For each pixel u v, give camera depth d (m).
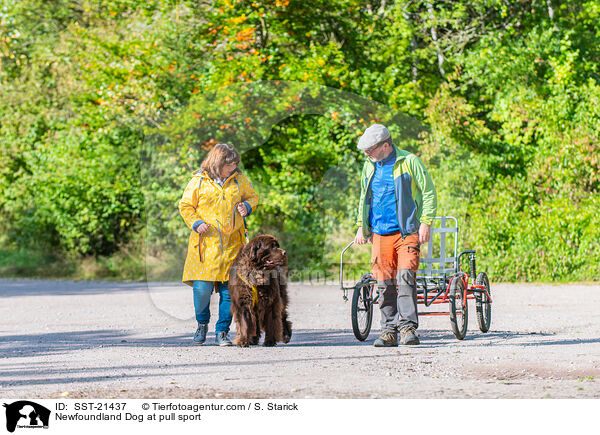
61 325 11.20
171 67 21.12
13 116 24.73
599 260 17.83
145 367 7.16
